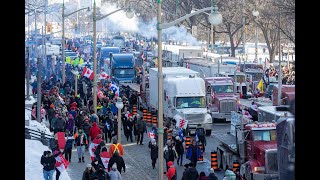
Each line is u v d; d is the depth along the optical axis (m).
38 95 70.94
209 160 55.22
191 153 50.59
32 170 47.19
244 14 139.00
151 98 80.62
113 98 78.31
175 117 68.94
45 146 57.50
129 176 48.34
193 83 71.19
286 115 27.97
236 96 78.88
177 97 70.62
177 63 114.00
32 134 61.72
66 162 43.09
